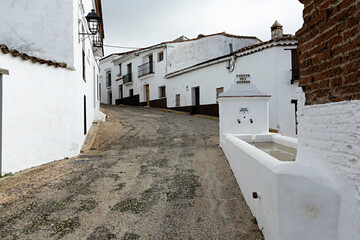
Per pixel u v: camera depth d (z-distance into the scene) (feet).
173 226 10.19
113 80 92.73
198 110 56.65
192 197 13.10
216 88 50.47
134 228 10.08
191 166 18.92
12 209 11.55
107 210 11.63
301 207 6.94
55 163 19.58
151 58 72.74
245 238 9.05
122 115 52.60
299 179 6.98
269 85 38.99
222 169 17.83
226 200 12.63
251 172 11.12
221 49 63.67
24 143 17.87
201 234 9.55
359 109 5.81
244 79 24.88
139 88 77.15
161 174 17.04
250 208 11.29
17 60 17.37
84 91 29.09
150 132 34.96
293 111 37.78
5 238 9.26
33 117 18.60
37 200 12.59
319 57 7.45
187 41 66.74
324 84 7.20
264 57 39.63
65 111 21.20
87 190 14.05
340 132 6.48
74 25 22.20
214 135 32.81
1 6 20.95
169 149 25.04
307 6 8.02
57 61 21.39
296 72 37.06
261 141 22.72
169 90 65.57
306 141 8.20
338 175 6.57
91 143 27.43
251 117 24.73
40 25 21.36
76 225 10.25
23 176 16.26
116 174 17.03
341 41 6.46
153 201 12.64
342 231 6.40
